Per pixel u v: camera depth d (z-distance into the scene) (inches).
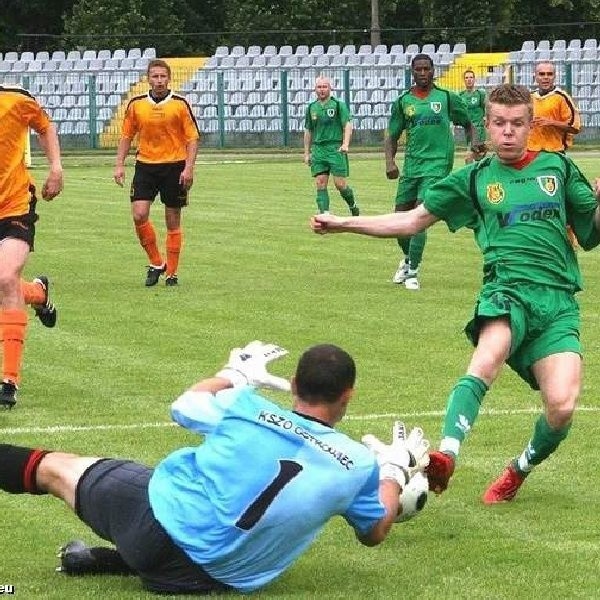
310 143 2026.3
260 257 1557.6
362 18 4965.6
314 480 478.0
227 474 477.1
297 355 975.0
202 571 481.4
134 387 869.8
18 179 842.2
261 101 4165.8
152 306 1198.3
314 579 515.8
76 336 1053.2
